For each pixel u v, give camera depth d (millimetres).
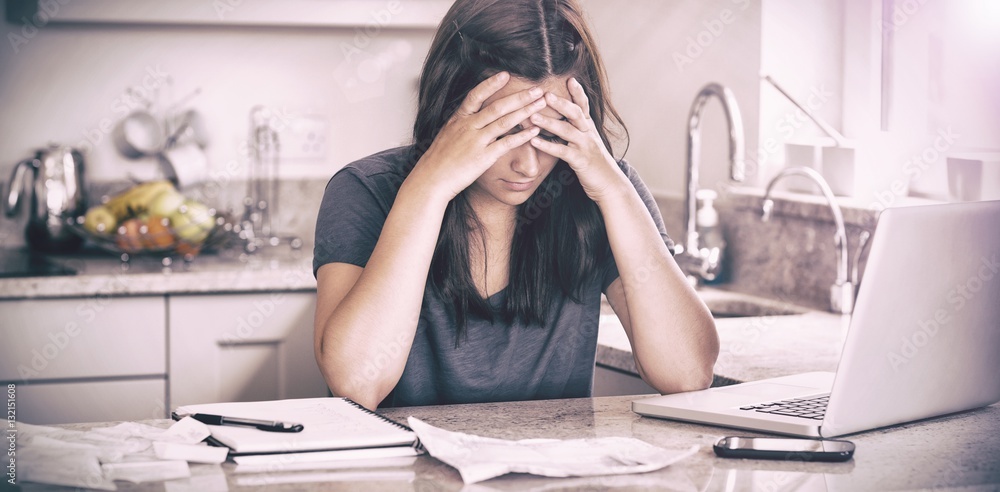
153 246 2480
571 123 1103
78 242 2631
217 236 2617
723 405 1038
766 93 2234
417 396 1262
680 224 2533
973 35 1779
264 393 2348
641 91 2725
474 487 770
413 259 1087
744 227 2314
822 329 1820
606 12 2865
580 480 792
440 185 1081
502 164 1097
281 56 2883
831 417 912
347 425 904
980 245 958
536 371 1282
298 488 761
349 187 1250
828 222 2037
